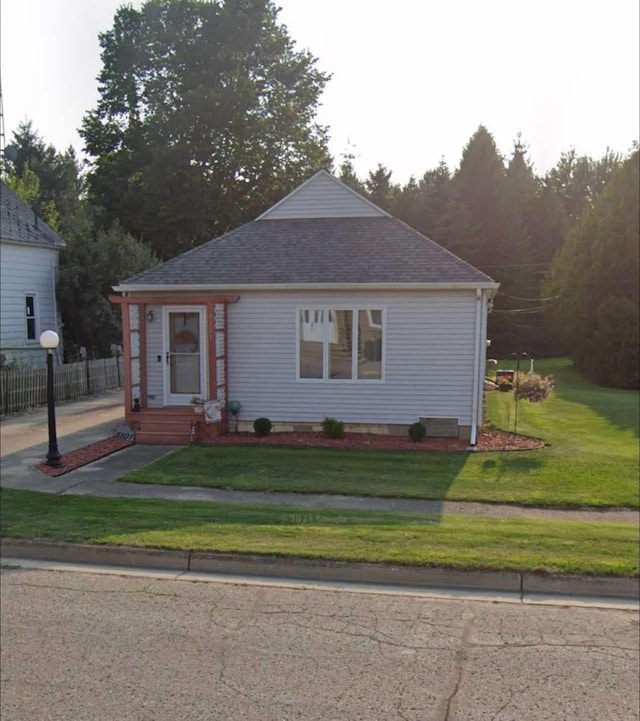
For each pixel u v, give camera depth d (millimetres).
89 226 27734
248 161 33938
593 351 25203
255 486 8664
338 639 4230
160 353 13242
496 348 35719
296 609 4754
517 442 11891
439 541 5973
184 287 12742
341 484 8797
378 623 4496
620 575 5121
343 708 3391
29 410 16172
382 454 10828
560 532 6281
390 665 3859
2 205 21828
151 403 13336
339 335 12617
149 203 33000
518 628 4418
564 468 9750
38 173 53500
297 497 8180
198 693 3543
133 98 35812
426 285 11914
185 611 4707
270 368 12906
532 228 38688
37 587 5223
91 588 5195
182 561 5719
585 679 3693
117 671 3797
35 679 3707
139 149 34594
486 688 3590
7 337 19953
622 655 4008
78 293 22406
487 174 37531
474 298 12047
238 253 13695
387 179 44312
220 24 33375
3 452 10969
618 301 23844
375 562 5430
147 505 7453
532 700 3463
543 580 5176
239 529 6383
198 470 9648
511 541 5969
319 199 14602
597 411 16422
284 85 35750
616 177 25844
